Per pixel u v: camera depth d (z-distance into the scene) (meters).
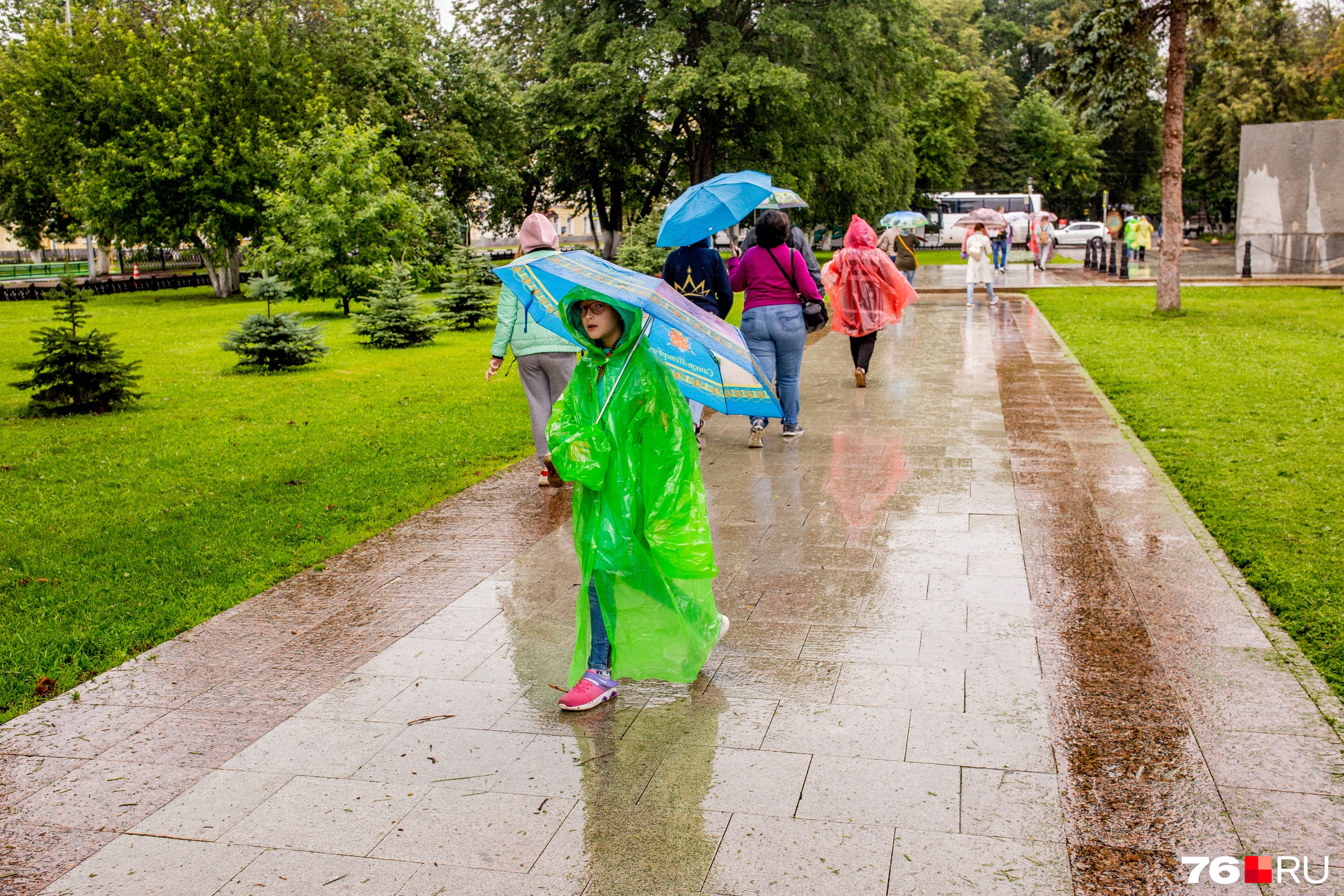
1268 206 25.98
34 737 3.68
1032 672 3.87
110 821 3.11
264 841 2.97
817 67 32.59
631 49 30.16
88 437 9.49
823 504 6.24
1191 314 16.88
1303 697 3.59
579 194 43.97
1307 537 5.32
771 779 3.19
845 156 34.81
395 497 7.02
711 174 34.56
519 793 3.17
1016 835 2.84
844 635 4.29
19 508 6.98
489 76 39.44
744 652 4.16
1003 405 9.19
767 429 8.61
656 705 3.74
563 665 4.16
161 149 31.80
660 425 3.51
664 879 2.71
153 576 5.47
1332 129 25.14
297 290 23.91
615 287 3.31
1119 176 65.44
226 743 3.58
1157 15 17.16
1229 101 51.25
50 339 10.59
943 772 3.19
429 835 2.96
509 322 6.84
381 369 14.21
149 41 33.34
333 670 4.18
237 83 32.72
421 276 25.67
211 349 17.05
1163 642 4.08
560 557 5.58
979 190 62.44
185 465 8.27
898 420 8.70
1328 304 18.41
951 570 5.02
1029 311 17.80
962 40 59.66
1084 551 5.22
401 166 35.75
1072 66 18.06
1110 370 11.16
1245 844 2.76
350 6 37.56
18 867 2.88
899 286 10.16
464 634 4.52
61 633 4.65
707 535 3.58
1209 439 7.68
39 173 36.69
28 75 32.50
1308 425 8.02
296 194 24.11
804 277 7.71
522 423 9.88
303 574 5.45
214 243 32.72
